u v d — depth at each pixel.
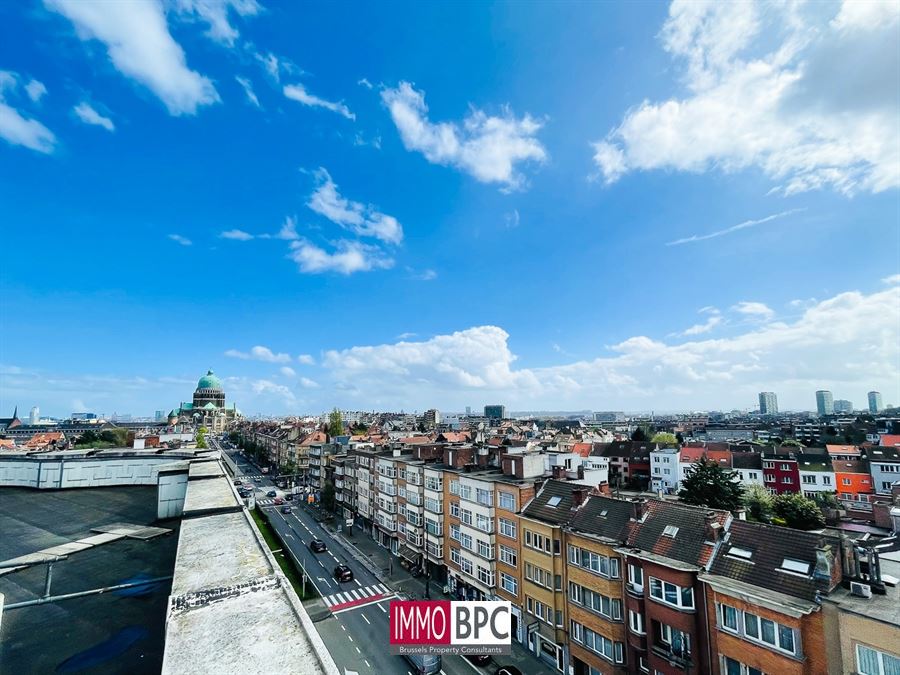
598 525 30.95
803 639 19.73
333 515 78.56
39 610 9.70
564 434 143.75
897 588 20.22
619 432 193.88
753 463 92.62
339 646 36.19
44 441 112.31
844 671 18.41
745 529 24.98
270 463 140.50
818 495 77.56
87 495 20.36
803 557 21.81
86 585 10.95
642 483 101.94
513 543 37.59
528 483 38.22
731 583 22.31
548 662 33.47
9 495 20.02
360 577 50.50
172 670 6.91
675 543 26.38
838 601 19.20
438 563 47.81
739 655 21.81
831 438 149.75
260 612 8.84
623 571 28.06
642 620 26.44
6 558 11.92
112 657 8.06
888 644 17.42
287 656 7.40
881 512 57.97
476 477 42.22
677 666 23.98
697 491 64.06
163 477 19.48
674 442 114.00
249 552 11.94
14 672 7.41
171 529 15.47
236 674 6.87
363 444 88.06
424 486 51.56
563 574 32.38
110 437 112.25
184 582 9.98
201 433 140.38
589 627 30.00
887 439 101.19
